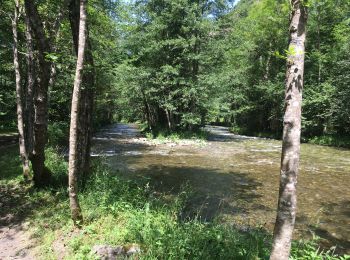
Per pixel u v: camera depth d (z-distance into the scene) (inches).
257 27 1443.2
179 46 1133.1
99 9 579.8
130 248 213.6
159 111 1396.4
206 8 1264.8
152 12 1178.0
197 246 214.8
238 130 1600.6
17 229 257.6
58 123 824.3
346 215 357.7
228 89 1317.7
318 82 1214.3
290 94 131.6
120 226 245.9
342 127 1141.7
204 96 1169.4
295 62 130.1
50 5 438.9
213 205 383.6
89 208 274.4
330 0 1241.4
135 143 1032.2
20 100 396.8
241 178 533.3
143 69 1163.9
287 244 135.6
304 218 346.9
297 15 129.9
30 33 400.2
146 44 1182.3
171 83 1143.0
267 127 1519.4
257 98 1503.4
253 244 232.1
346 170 615.2
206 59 1176.8
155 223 254.7
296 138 132.3
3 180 389.7
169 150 871.1
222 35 1262.3
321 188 474.6
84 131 347.3
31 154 346.6
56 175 378.9
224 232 250.1
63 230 244.1
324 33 1316.4
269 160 719.1
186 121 1192.8
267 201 403.5
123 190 332.8
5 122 1122.0
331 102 1067.3
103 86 1075.3
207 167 626.8
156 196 406.0
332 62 1173.7
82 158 346.0
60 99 796.0
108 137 1230.9
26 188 356.8
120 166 623.2
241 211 363.9
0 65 754.8
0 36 545.0
